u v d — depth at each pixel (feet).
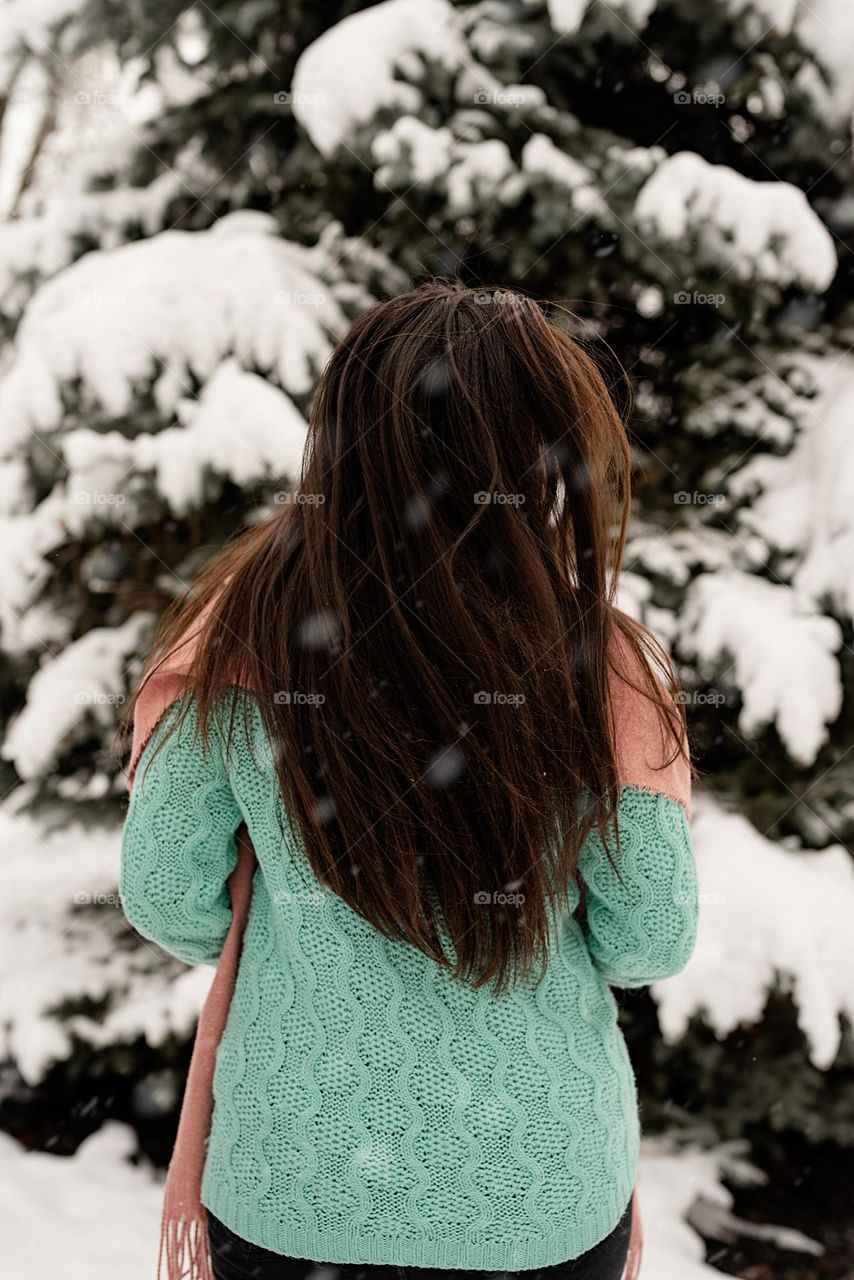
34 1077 7.61
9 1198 7.39
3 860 8.39
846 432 7.93
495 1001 2.99
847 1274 7.18
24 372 7.51
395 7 7.55
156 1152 8.23
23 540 7.89
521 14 7.76
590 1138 3.04
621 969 3.22
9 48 8.90
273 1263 3.06
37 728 7.77
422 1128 2.91
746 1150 8.10
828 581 7.59
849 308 8.72
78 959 8.27
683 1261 7.00
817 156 8.30
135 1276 6.63
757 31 7.68
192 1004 7.53
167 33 8.64
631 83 8.36
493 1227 2.91
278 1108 2.98
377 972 2.97
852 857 8.07
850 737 8.04
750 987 6.84
